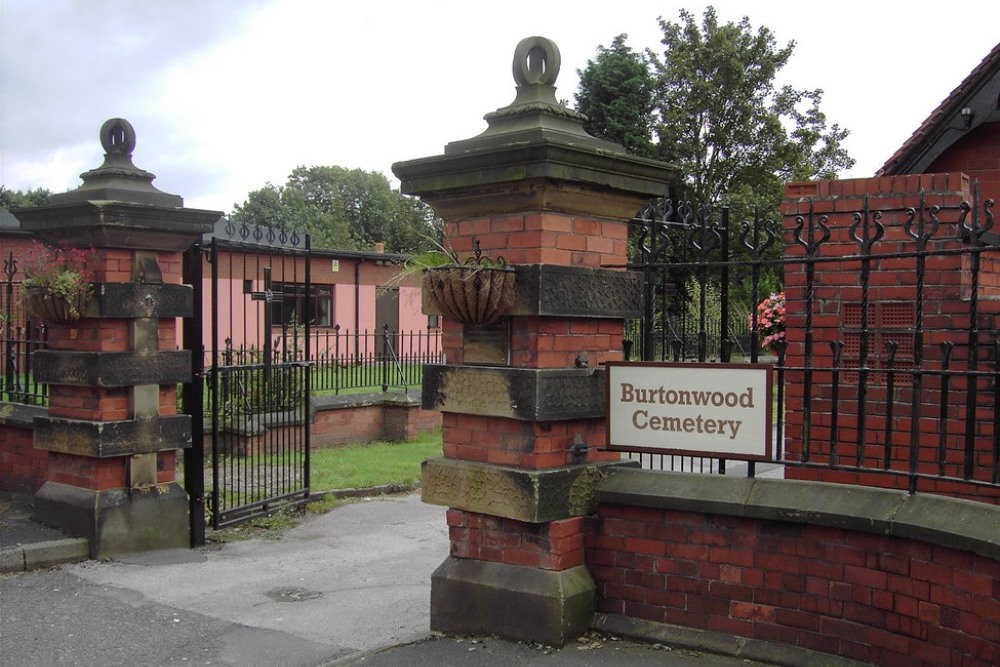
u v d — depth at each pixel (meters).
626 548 4.51
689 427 4.38
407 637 4.79
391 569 6.47
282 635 4.93
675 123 28.92
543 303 4.30
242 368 7.50
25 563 6.26
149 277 6.75
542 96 4.61
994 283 5.95
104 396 6.63
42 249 6.73
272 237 7.91
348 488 9.34
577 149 4.25
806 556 4.03
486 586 4.58
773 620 4.12
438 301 4.46
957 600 3.52
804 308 5.64
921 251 3.87
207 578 6.15
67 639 4.89
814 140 30.20
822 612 3.99
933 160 9.87
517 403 4.37
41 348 7.71
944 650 3.57
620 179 4.55
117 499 6.68
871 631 3.84
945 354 3.76
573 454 4.55
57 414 6.95
